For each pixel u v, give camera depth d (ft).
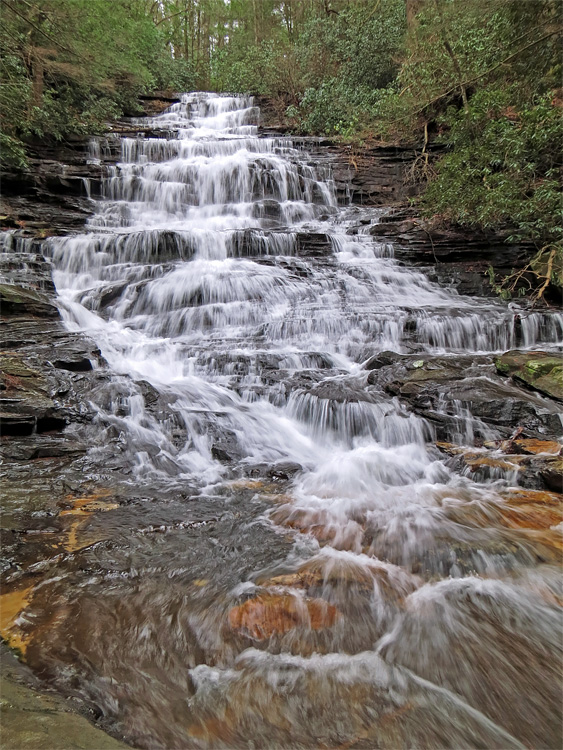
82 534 9.76
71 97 47.29
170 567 8.77
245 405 18.13
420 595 8.16
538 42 28.22
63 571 8.39
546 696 6.19
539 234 28.45
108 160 47.57
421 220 37.76
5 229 34.22
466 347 25.11
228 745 5.30
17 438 14.17
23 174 39.01
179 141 49.44
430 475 13.94
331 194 47.01
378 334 25.00
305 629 7.27
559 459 13.30
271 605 7.76
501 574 8.76
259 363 21.04
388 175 47.93
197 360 21.25
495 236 33.81
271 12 76.43
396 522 10.80
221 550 9.45
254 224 41.60
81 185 41.65
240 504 11.75
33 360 18.21
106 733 5.16
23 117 40.86
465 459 14.16
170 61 69.87
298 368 21.42
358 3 55.01
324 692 6.15
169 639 6.92
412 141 48.11
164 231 33.06
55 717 5.08
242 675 6.36
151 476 13.29
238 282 28.63
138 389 17.13
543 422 15.76
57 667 6.18
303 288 29.50
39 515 10.43
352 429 16.85
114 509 11.06
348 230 39.22
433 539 9.91
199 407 17.35
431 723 5.74
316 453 16.12
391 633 7.25
